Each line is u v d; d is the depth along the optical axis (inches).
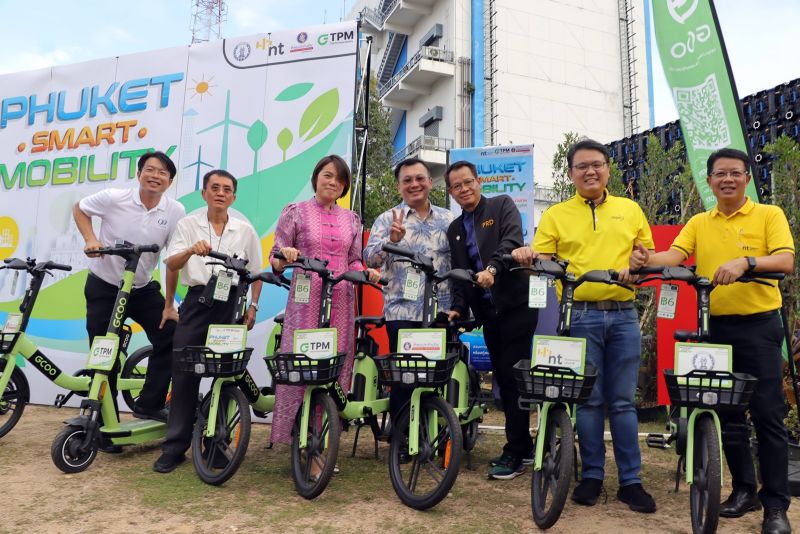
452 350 126.4
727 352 94.2
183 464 135.4
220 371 116.6
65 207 215.0
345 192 139.6
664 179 251.3
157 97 210.5
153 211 151.7
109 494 113.2
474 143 778.8
